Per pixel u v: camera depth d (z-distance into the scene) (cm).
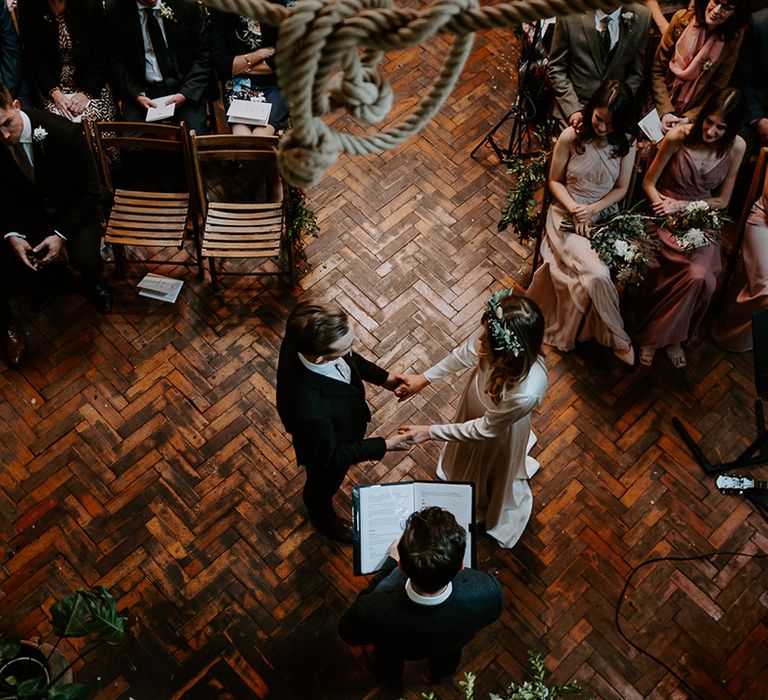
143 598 396
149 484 426
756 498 433
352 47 120
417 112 132
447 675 364
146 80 494
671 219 446
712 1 468
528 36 515
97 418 443
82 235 451
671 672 386
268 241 455
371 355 468
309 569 406
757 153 501
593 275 433
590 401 462
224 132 557
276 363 466
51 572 401
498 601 297
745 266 459
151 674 377
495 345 313
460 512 332
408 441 356
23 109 420
